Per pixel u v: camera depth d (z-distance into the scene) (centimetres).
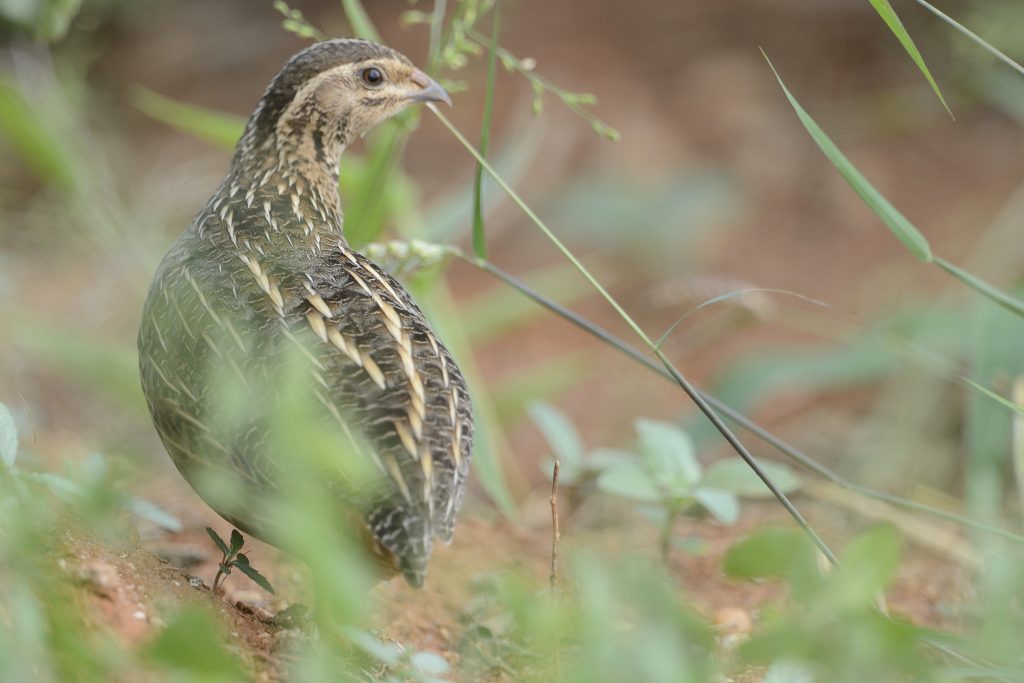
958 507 1216
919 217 1881
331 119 913
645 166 1964
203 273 768
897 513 1104
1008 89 1705
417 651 789
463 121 2070
